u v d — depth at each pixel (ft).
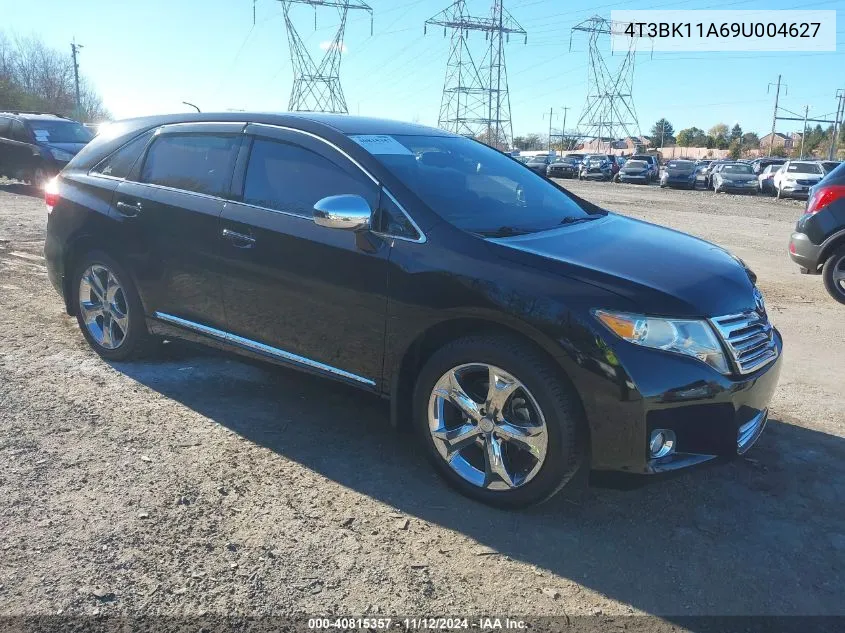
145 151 14.70
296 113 13.29
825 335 19.93
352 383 11.62
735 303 10.14
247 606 8.02
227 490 10.46
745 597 8.54
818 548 9.57
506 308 9.61
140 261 14.20
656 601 8.41
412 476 11.16
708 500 10.75
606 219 13.38
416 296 10.44
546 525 9.92
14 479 10.50
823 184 24.20
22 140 50.67
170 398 13.79
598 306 9.25
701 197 85.97
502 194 12.61
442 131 14.67
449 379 10.41
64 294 16.14
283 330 12.26
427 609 8.12
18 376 14.56
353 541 9.34
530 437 9.73
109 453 11.43
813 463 11.98
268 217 12.21
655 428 9.26
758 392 10.16
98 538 9.13
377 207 11.15
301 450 11.88
